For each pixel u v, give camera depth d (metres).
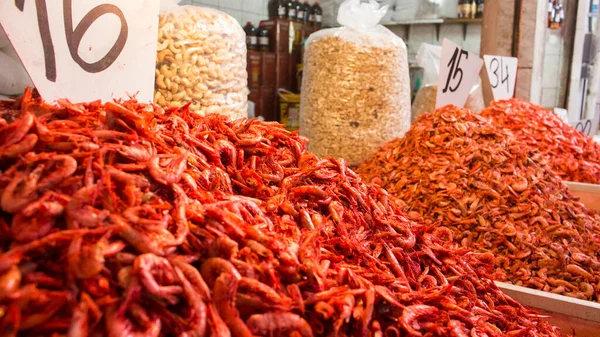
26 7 1.20
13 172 0.86
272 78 4.10
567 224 2.16
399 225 1.43
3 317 0.71
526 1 3.96
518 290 1.64
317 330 0.97
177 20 1.87
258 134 1.44
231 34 2.01
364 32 2.67
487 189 2.21
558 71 5.93
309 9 4.58
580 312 1.54
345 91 2.63
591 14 6.05
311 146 2.79
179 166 1.03
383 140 2.73
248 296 0.91
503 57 3.59
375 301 1.07
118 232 0.84
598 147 3.46
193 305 0.84
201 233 0.95
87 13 1.33
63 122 1.00
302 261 1.03
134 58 1.46
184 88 1.89
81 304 0.76
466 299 1.34
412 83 5.97
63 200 0.85
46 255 0.81
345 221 1.37
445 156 2.40
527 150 2.45
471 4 5.54
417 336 1.05
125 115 1.04
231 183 1.28
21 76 1.60
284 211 1.25
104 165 0.94
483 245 2.10
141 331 0.79
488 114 3.42
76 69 1.33
